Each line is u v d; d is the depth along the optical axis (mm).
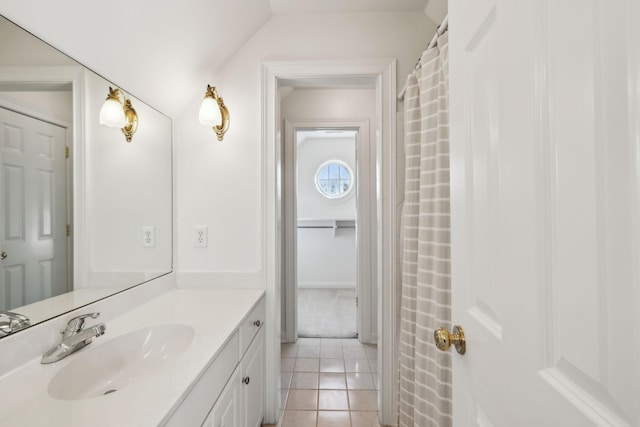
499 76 515
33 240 900
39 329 874
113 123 1227
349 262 4504
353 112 2666
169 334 1119
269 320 1664
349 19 1677
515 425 469
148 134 1468
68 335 927
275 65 1661
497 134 528
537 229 416
